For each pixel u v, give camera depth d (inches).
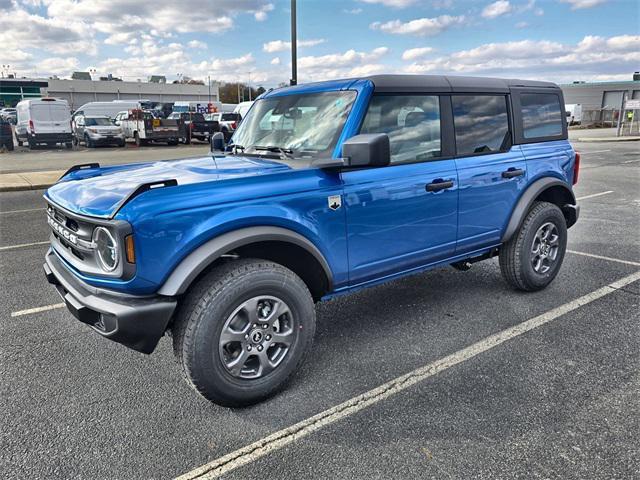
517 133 167.2
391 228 134.1
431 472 92.0
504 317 161.5
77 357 140.3
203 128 1112.2
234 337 109.2
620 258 225.0
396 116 135.4
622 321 156.2
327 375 128.0
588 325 153.8
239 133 163.8
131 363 136.7
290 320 117.8
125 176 124.5
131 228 96.1
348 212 124.3
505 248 174.2
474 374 126.6
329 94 136.3
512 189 164.7
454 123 148.9
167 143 1111.6
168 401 117.9
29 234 291.0
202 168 126.8
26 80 2861.7
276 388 117.4
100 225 99.6
